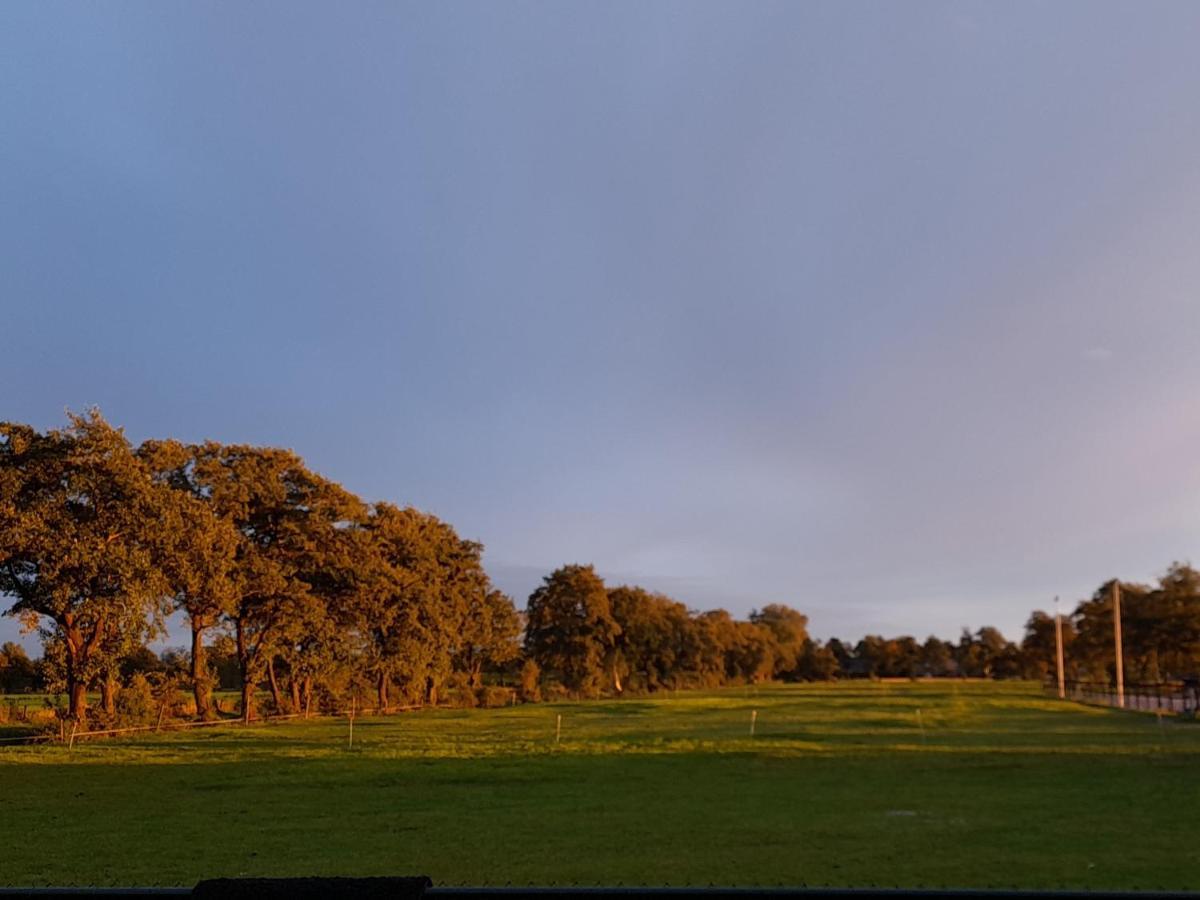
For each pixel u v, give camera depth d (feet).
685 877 40.04
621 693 347.97
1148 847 47.52
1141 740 119.14
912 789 71.61
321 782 77.05
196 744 116.78
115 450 122.01
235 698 219.00
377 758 97.04
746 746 109.60
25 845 48.24
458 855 45.34
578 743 115.44
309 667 178.60
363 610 187.32
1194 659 263.70
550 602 323.37
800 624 616.80
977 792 69.62
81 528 116.78
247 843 48.83
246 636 174.81
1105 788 71.46
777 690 386.11
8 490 114.32
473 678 282.36
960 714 190.29
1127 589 279.28
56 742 119.44
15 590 121.19
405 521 221.46
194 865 42.78
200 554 130.82
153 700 146.41
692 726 157.07
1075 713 191.83
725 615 483.92
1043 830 52.75
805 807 62.23
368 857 44.91
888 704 244.83
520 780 78.07
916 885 38.34
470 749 107.55
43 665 125.70
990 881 39.32
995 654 593.42
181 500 128.47
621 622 356.18
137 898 9.61
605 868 42.27
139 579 119.34
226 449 163.63
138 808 62.08
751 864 43.09
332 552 176.86
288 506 176.04
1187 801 64.28
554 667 321.73
